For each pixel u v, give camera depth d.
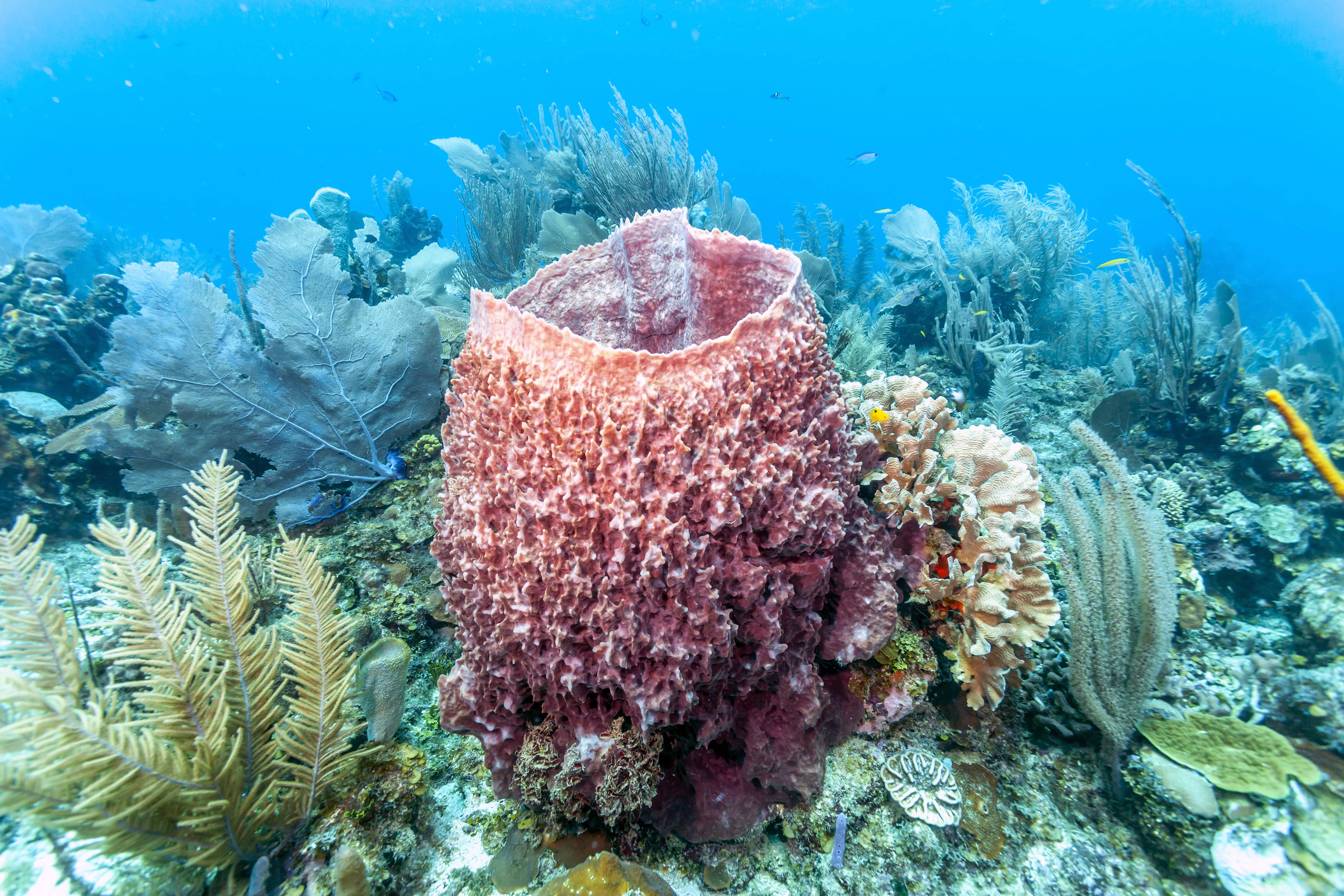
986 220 10.59
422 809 2.64
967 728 3.00
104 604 3.42
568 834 2.50
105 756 1.80
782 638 2.41
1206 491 5.23
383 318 4.14
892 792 2.66
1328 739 2.82
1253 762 2.62
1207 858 2.46
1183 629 3.65
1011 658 2.81
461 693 2.34
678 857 2.57
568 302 3.41
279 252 3.87
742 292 3.12
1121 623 2.75
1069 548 3.12
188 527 3.93
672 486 2.04
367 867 2.29
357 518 4.13
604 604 1.99
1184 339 6.18
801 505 2.20
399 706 2.86
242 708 2.30
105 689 2.66
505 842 2.54
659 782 2.37
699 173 9.89
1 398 4.71
